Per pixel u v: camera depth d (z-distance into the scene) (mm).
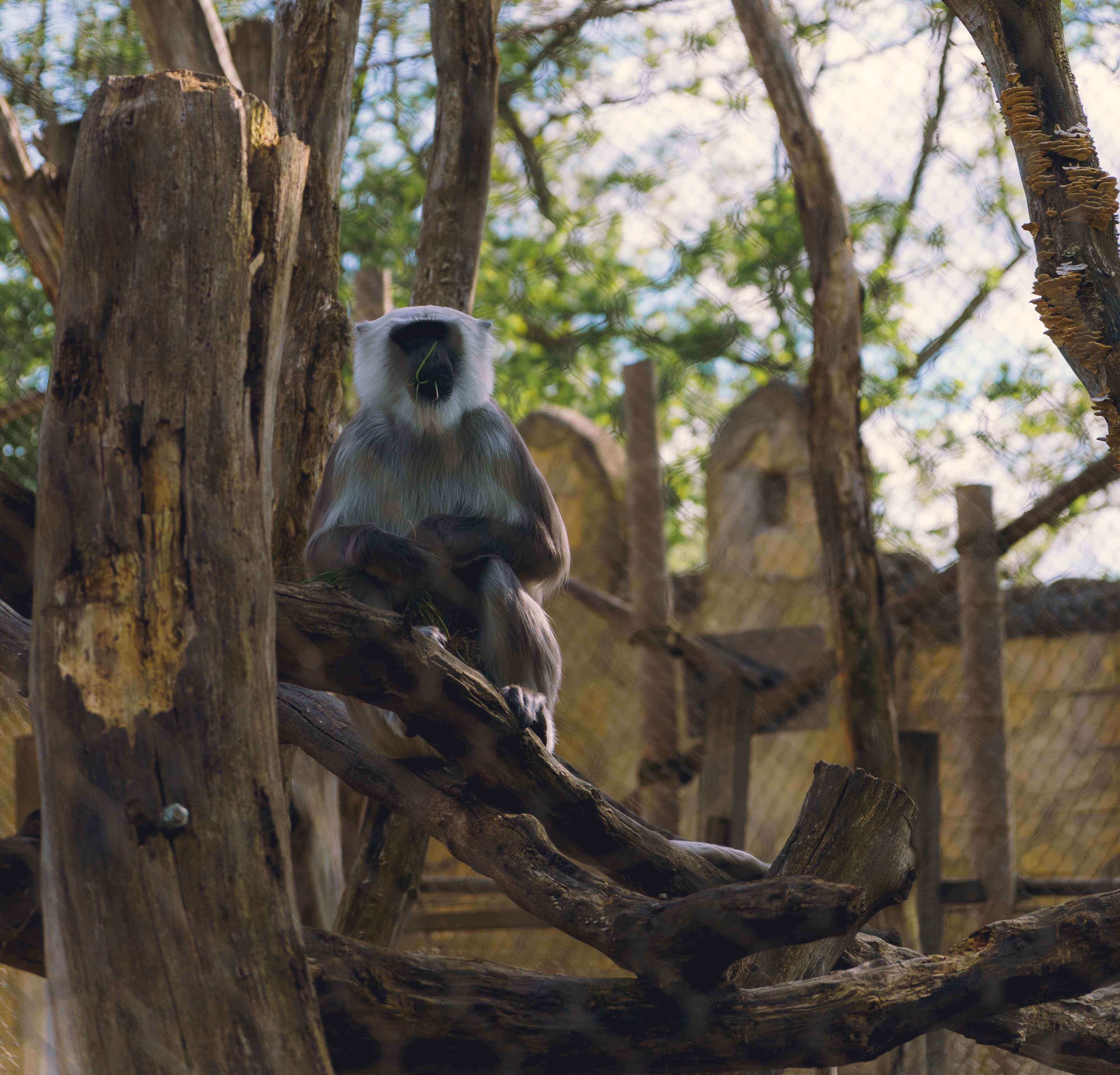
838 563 6461
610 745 7957
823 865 3248
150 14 6059
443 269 5652
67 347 2422
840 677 6340
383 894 4945
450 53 5758
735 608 8141
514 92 11719
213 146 2516
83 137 2518
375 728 3840
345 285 11766
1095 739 6992
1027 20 3605
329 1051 2598
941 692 7422
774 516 8406
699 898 2561
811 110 6918
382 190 12297
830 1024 2863
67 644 2273
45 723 2262
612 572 8375
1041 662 7281
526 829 3129
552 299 13812
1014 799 7133
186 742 2238
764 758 7648
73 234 2471
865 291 7086
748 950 2588
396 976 2680
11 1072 3992
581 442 8633
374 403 4578
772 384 8422
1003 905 5961
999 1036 3309
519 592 4070
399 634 2785
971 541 6461
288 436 4727
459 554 4105
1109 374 3518
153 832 2182
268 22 6523
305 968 2268
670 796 6832
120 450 2348
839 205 6914
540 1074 2762
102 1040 2131
